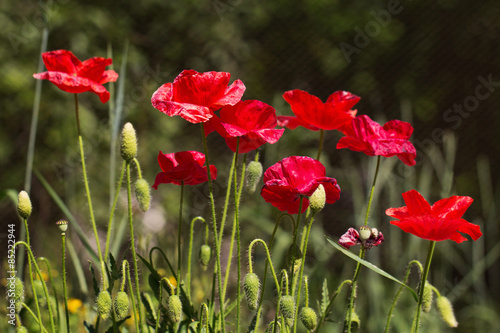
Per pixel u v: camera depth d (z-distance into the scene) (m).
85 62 1.59
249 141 1.52
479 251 4.35
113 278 1.46
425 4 6.38
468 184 5.91
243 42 6.18
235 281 3.44
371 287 3.40
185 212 3.54
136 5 5.89
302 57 6.25
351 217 5.27
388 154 1.47
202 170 1.48
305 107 1.51
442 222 1.30
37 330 1.87
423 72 6.34
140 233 2.17
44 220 5.24
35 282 1.58
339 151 5.56
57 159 5.51
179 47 6.02
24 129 5.64
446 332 3.68
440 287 4.28
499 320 4.38
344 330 1.53
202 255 1.61
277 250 3.46
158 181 1.51
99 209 5.34
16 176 5.53
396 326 3.32
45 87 5.69
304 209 1.51
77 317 2.14
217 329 1.51
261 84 6.23
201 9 6.02
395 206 4.62
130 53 5.82
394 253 3.94
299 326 2.97
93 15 5.71
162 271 2.18
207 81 1.34
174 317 1.38
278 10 6.18
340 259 4.45
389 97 6.33
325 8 6.22
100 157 5.54
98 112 5.84
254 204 4.28
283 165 1.41
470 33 6.37
